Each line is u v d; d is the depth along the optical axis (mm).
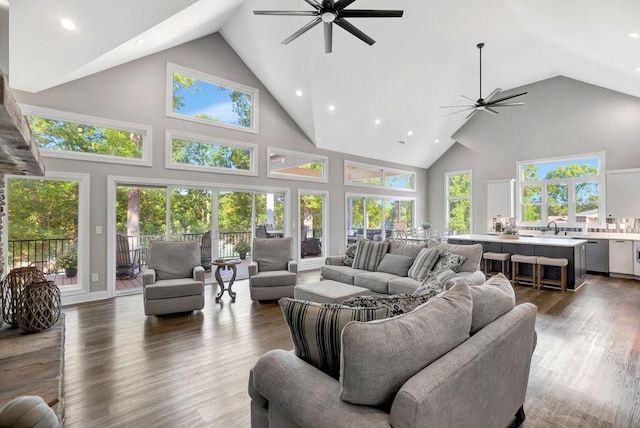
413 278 3994
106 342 3113
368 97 6645
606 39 4188
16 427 915
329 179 7812
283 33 5160
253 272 4602
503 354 1488
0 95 961
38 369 1969
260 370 1431
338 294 3521
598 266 6652
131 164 4992
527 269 5922
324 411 1120
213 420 1954
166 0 3492
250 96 6520
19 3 2912
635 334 3301
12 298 2623
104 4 3186
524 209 8211
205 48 5805
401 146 8797
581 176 7309
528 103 7988
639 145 6527
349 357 1076
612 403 2131
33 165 1914
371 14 3145
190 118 5602
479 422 1347
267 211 6762
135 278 5262
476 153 9141
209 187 5867
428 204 10461
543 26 4840
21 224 4293
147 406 2088
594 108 7051
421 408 984
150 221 5312
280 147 6863
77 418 1953
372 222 8977
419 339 1161
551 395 2225
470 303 1474
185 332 3383
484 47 6039
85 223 4605
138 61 5051
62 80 4242
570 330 3424
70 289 4492
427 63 6238
